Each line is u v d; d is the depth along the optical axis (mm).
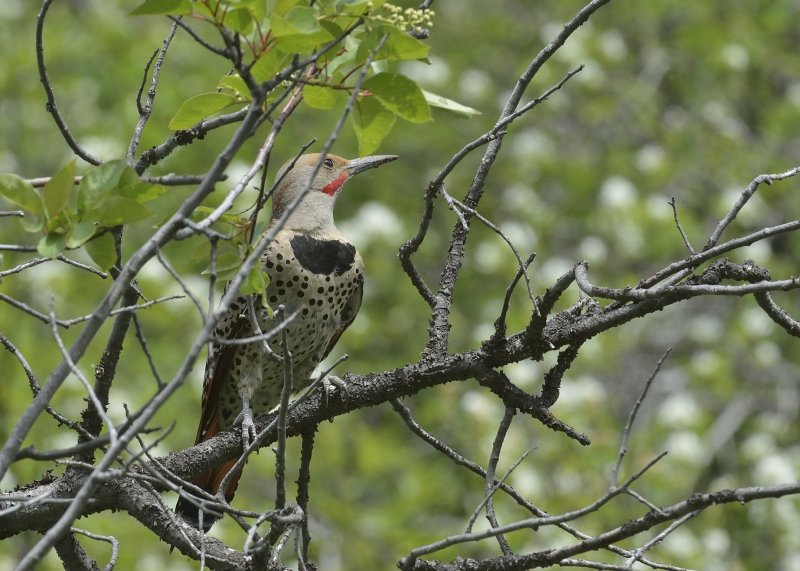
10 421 11180
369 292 14453
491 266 14617
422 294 6695
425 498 12469
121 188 4539
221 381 7898
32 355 12047
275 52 4699
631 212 14719
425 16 4824
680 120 17031
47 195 4402
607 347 13492
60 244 4438
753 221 15922
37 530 5926
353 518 12266
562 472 11992
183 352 13008
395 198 15758
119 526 11234
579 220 15977
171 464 6277
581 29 16531
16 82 15148
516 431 12180
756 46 16797
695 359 14859
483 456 11984
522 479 11695
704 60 16891
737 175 16109
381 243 14438
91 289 13477
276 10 4438
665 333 15672
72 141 5344
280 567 5328
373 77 4809
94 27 15781
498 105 16312
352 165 8297
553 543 11266
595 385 12625
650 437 12797
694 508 4812
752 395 14820
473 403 12352
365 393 6352
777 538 12570
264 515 4578
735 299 15820
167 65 15617
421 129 15914
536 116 16625
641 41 17609
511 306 13969
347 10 4699
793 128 16781
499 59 17281
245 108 5469
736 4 17406
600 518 11648
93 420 5734
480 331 13805
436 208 15672
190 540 5496
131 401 12062
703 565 11711
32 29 15672
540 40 17375
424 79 15820
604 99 16297
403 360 14555
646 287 5625
